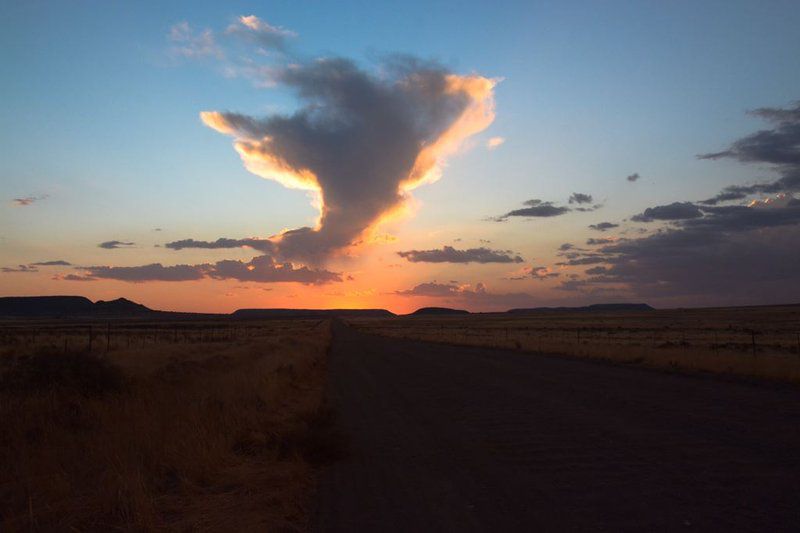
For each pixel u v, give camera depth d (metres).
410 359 35.19
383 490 7.87
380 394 18.89
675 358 25.47
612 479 7.83
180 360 22.20
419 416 14.26
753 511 6.26
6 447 8.87
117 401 12.18
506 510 6.68
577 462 8.91
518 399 16.58
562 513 6.46
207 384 16.62
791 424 11.34
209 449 9.16
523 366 28.02
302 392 19.42
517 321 161.00
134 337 53.09
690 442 9.97
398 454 10.15
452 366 29.12
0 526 6.07
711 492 7.02
